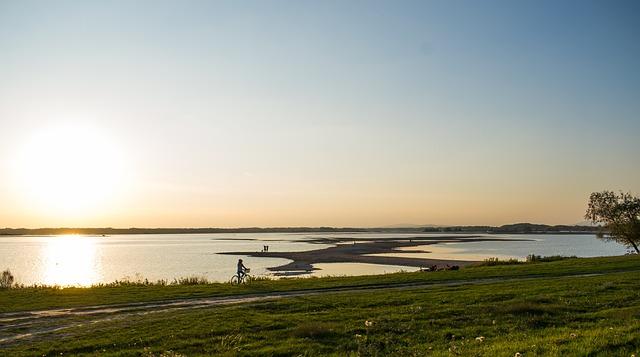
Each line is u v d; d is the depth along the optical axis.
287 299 27.50
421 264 82.62
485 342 16.20
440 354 14.45
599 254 115.69
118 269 85.00
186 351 17.53
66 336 19.98
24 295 31.33
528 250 132.12
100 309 26.03
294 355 16.48
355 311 23.45
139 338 19.30
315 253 114.25
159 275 72.06
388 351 16.06
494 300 25.28
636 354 12.51
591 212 73.44
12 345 18.72
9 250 157.88
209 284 37.75
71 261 106.94
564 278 34.16
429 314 21.92
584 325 18.34
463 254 110.50
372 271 71.19
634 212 70.12
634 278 31.69
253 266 82.75
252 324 21.14
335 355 15.79
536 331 17.91
